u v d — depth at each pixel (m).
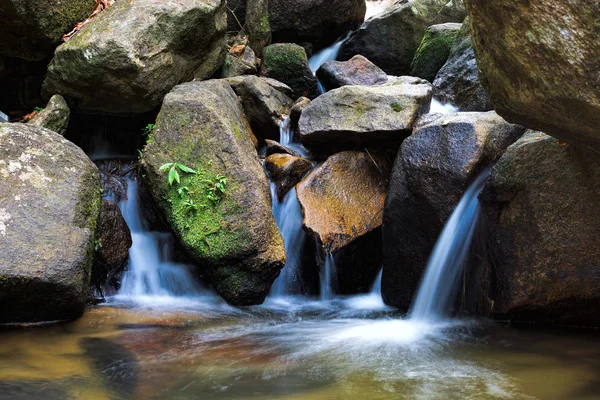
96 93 6.01
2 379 3.57
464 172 4.81
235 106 6.36
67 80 5.93
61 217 4.70
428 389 3.46
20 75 6.61
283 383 3.58
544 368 3.79
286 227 5.87
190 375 3.71
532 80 3.00
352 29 10.07
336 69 7.89
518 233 4.58
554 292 4.45
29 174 4.79
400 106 5.84
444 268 4.94
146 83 5.92
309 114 6.14
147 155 5.55
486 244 4.86
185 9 6.10
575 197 4.32
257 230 5.15
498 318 4.80
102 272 5.44
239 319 5.04
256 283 5.24
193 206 5.28
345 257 5.64
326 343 4.38
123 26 5.77
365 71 7.82
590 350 4.13
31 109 6.62
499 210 4.71
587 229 4.30
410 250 5.23
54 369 3.76
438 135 5.06
